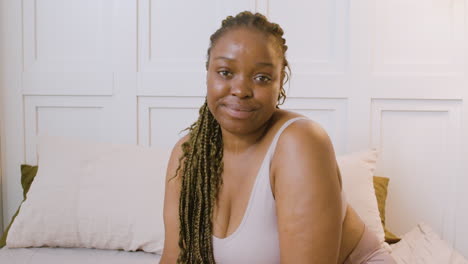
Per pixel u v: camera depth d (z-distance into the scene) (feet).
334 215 2.51
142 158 5.32
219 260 2.88
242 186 2.82
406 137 6.34
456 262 4.49
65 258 4.64
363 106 6.26
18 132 6.49
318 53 6.28
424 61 6.23
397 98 6.24
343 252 3.09
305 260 2.45
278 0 6.23
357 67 6.22
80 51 6.40
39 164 5.42
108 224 4.86
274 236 2.71
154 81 6.33
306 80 6.27
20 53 6.40
